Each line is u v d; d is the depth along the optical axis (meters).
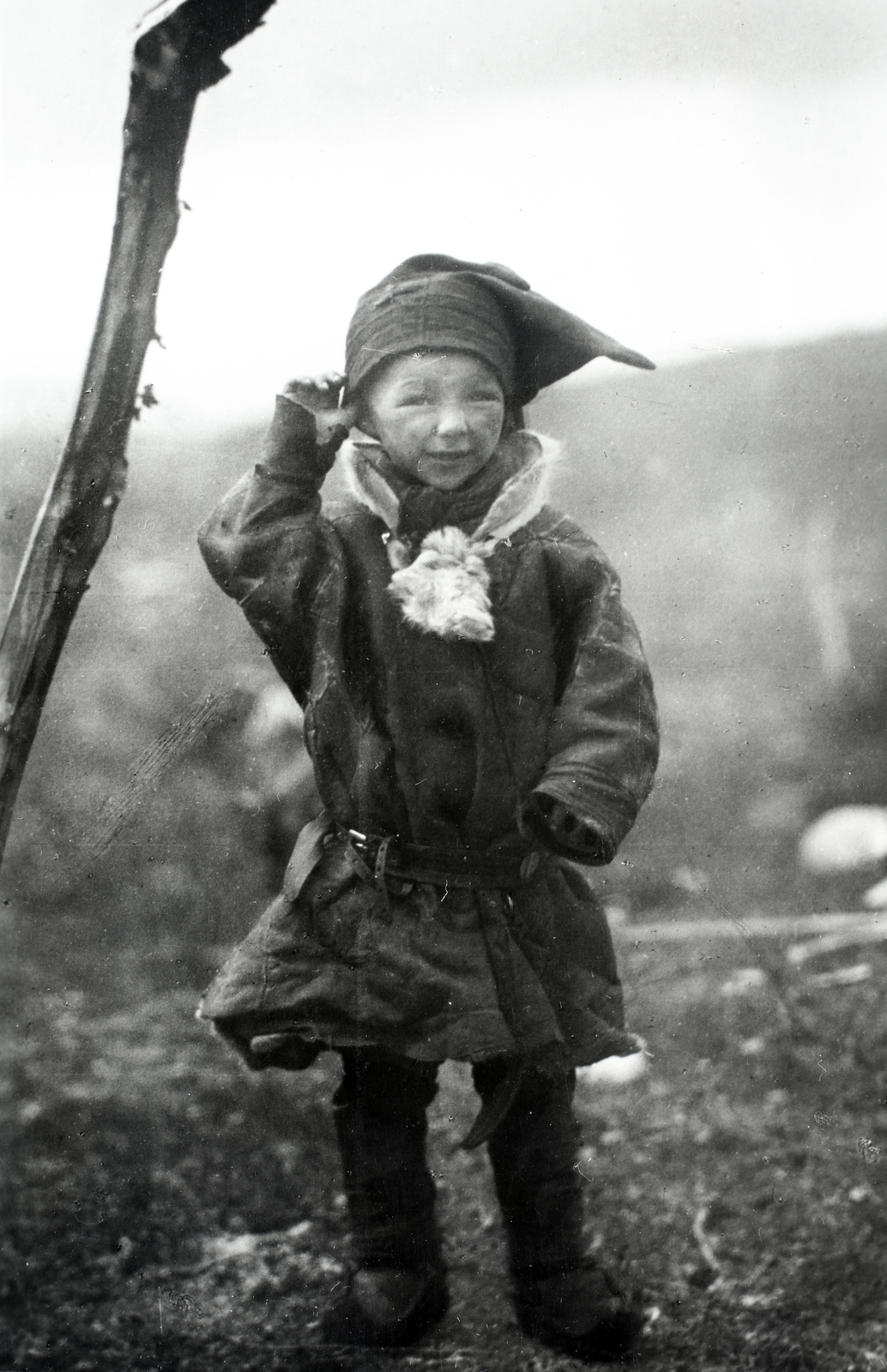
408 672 1.39
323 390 1.42
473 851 1.40
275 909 1.41
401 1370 1.37
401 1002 1.36
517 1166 1.40
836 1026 1.67
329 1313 1.40
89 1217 1.49
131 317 1.51
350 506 1.44
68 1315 1.42
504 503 1.42
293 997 1.37
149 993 1.57
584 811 1.34
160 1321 1.41
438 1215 1.50
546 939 1.41
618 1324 1.38
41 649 1.49
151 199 1.51
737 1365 1.36
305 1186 1.51
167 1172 1.53
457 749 1.39
